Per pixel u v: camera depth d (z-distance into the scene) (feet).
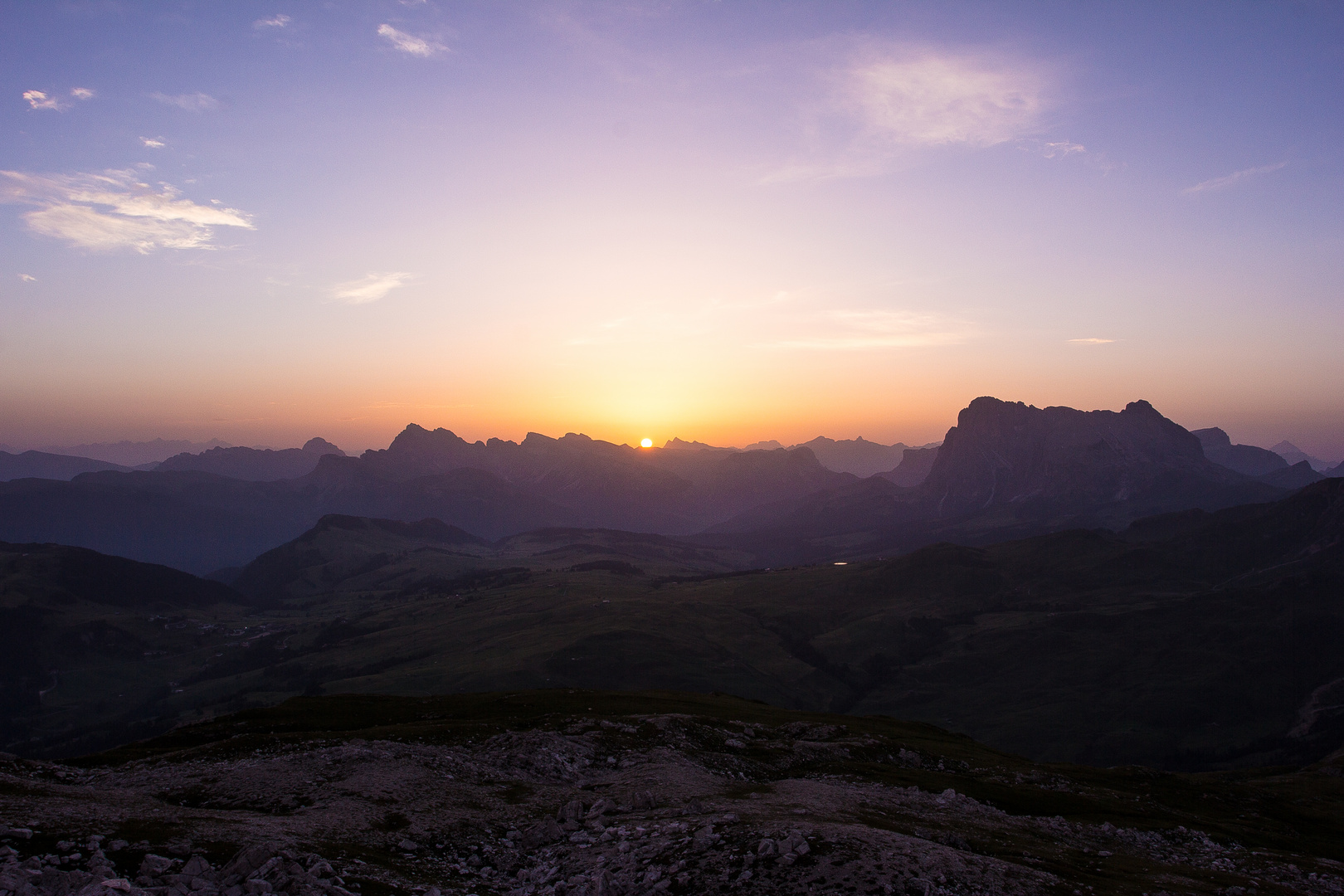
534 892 123.24
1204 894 131.54
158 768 195.62
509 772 210.18
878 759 294.25
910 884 110.52
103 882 92.02
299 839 127.75
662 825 144.46
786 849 121.49
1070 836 194.39
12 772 181.37
